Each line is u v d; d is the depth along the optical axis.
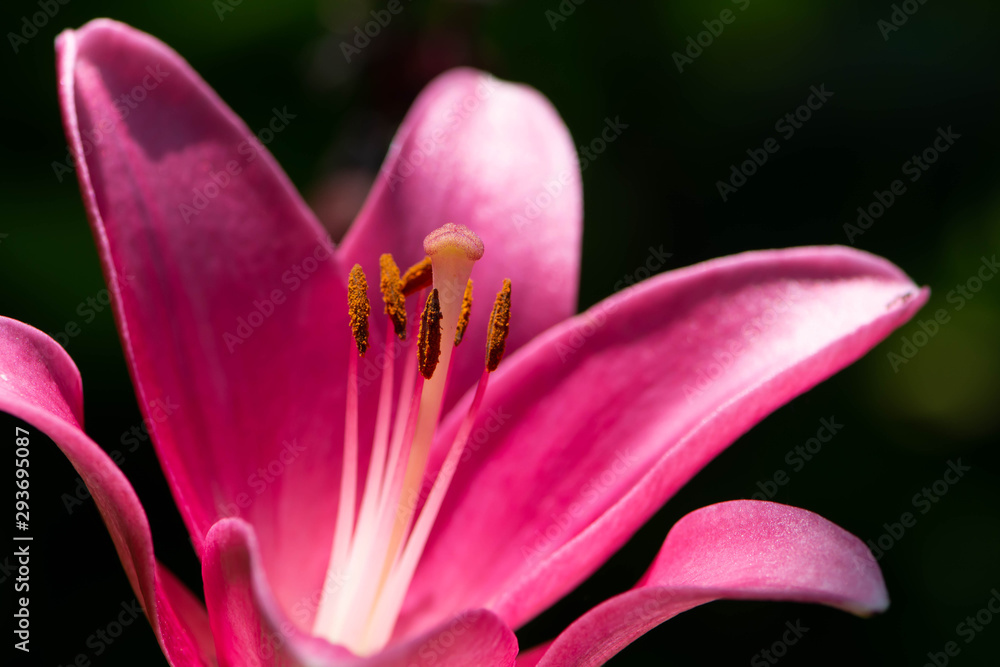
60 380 0.39
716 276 0.44
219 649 0.40
